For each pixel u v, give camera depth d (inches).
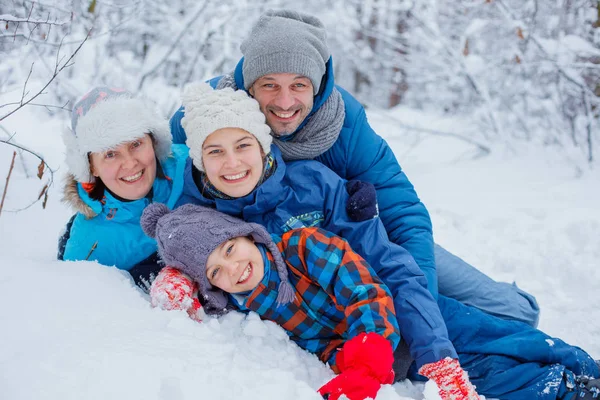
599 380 81.9
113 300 78.9
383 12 342.6
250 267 82.7
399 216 100.2
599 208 168.1
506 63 265.3
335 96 100.1
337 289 81.0
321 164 95.6
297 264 85.0
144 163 92.7
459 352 89.8
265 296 84.9
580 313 119.6
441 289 104.2
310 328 86.7
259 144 88.0
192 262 80.1
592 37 242.4
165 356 65.8
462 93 305.4
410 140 277.4
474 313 92.2
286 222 90.5
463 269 106.4
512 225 162.2
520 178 207.2
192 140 86.6
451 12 293.7
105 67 210.1
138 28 247.4
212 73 235.8
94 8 191.5
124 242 96.0
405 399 71.6
